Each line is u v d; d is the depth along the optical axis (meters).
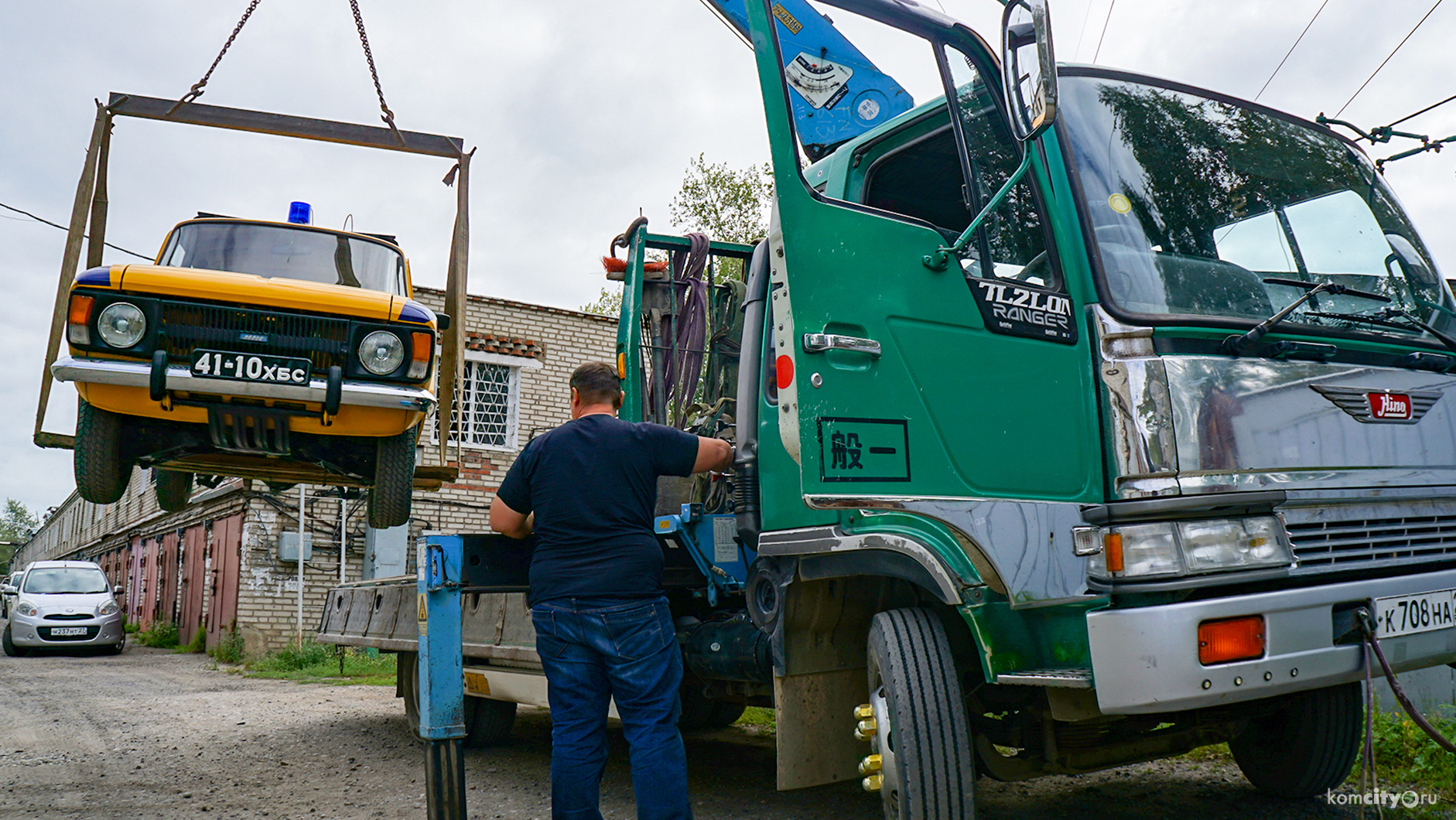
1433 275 3.91
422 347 4.87
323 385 4.56
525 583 3.88
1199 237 3.43
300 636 14.52
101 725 8.23
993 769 3.56
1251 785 4.80
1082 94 3.49
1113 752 3.73
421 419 4.97
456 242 5.69
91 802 5.02
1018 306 3.25
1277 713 4.40
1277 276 3.49
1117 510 2.87
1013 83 3.09
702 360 5.40
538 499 3.37
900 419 3.24
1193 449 2.93
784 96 3.53
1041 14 2.86
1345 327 3.36
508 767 6.02
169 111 5.18
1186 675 2.66
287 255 6.12
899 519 3.18
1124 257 3.22
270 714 8.88
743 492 4.14
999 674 2.96
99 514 36.88
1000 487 3.15
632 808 4.85
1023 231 3.39
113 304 4.41
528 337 16.19
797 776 3.61
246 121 5.33
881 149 3.99
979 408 3.21
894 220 3.38
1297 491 2.99
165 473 5.75
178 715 8.88
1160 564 2.79
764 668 4.25
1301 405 3.12
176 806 4.94
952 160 3.78
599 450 3.38
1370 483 3.16
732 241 5.73
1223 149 3.70
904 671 3.23
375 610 7.22
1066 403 3.15
